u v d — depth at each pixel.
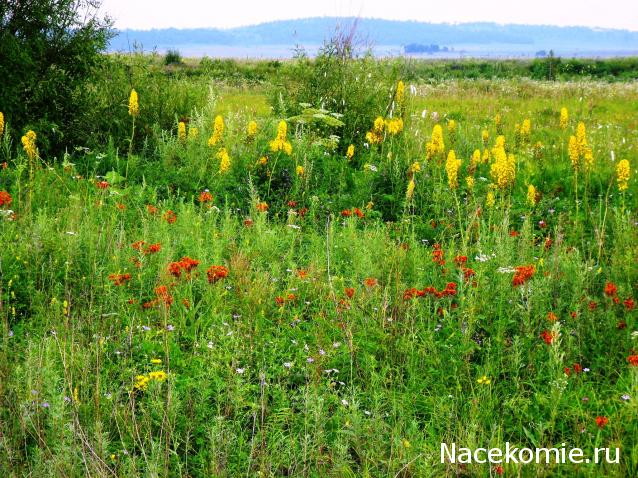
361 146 10.20
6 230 5.68
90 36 9.94
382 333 4.56
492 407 3.90
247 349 4.41
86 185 7.64
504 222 5.97
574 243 7.06
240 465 3.41
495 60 42.84
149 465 3.06
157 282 5.22
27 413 3.29
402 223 7.03
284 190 8.27
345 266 6.07
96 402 3.40
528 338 4.48
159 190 8.09
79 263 5.39
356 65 10.95
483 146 10.30
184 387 3.94
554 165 9.95
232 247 5.95
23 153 8.82
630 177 9.34
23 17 9.54
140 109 10.29
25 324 4.45
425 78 29.86
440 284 5.68
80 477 3.10
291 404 4.05
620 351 4.61
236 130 9.58
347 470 3.40
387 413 3.96
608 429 3.75
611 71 36.19
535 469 3.40
